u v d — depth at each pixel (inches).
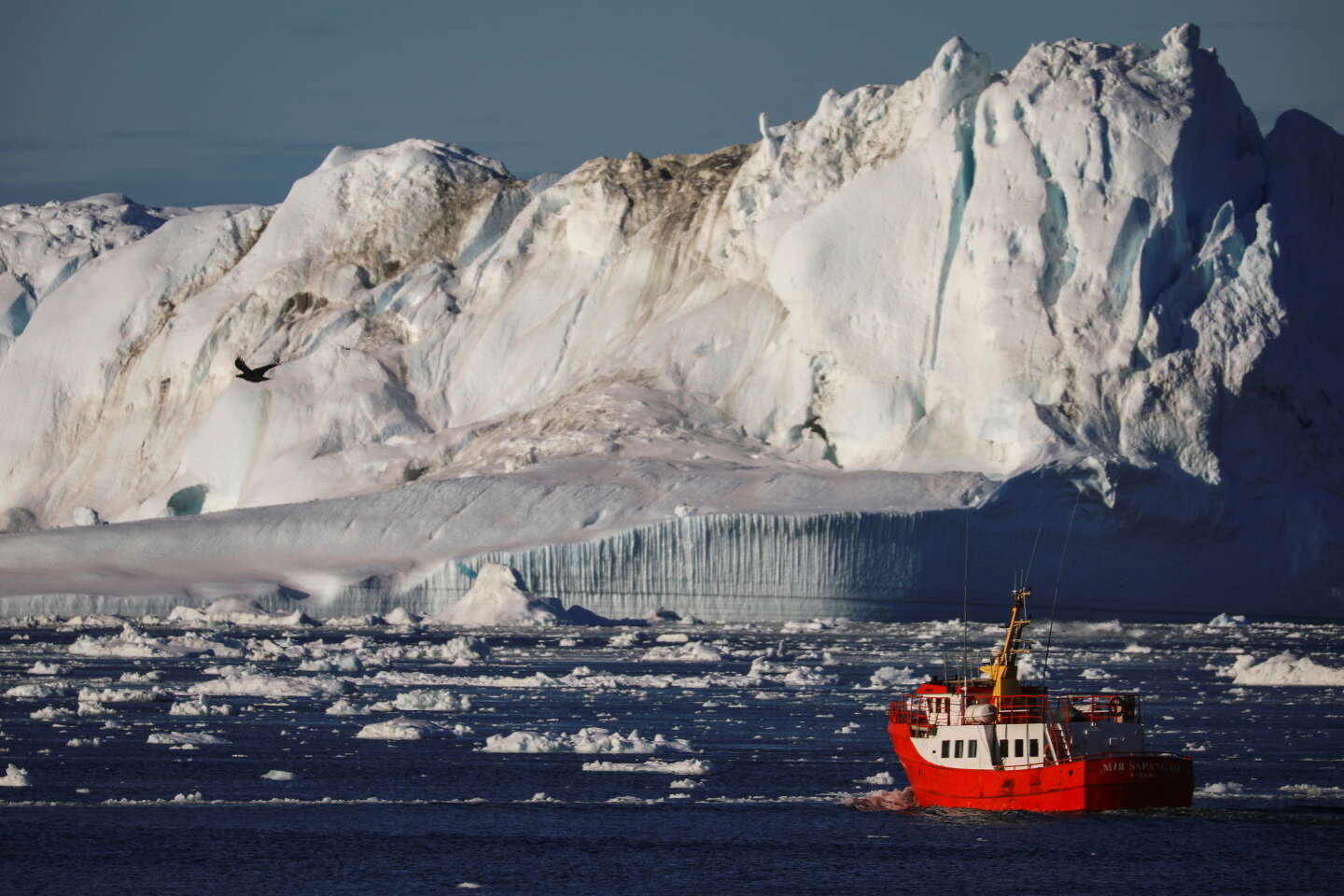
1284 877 7298.2
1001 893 7091.5
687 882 7249.0
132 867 7445.9
